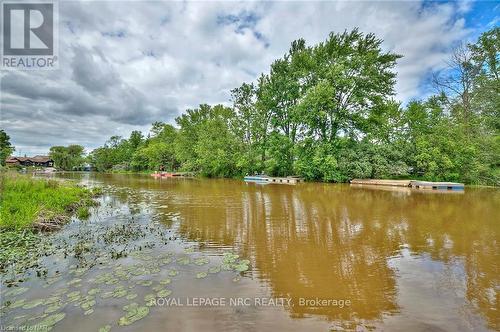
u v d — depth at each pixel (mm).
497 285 4547
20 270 5297
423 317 3645
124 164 72562
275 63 30891
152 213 11016
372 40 26094
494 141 21312
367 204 12695
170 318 3629
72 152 85438
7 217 8297
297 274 5066
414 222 9031
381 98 25312
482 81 24688
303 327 3447
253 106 33219
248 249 6508
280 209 11656
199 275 5008
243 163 32219
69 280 4836
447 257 5867
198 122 45656
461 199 13977
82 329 3402
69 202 11969
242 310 3844
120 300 4098
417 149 22906
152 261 5715
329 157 24047
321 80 25891
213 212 11109
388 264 5516
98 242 7102
